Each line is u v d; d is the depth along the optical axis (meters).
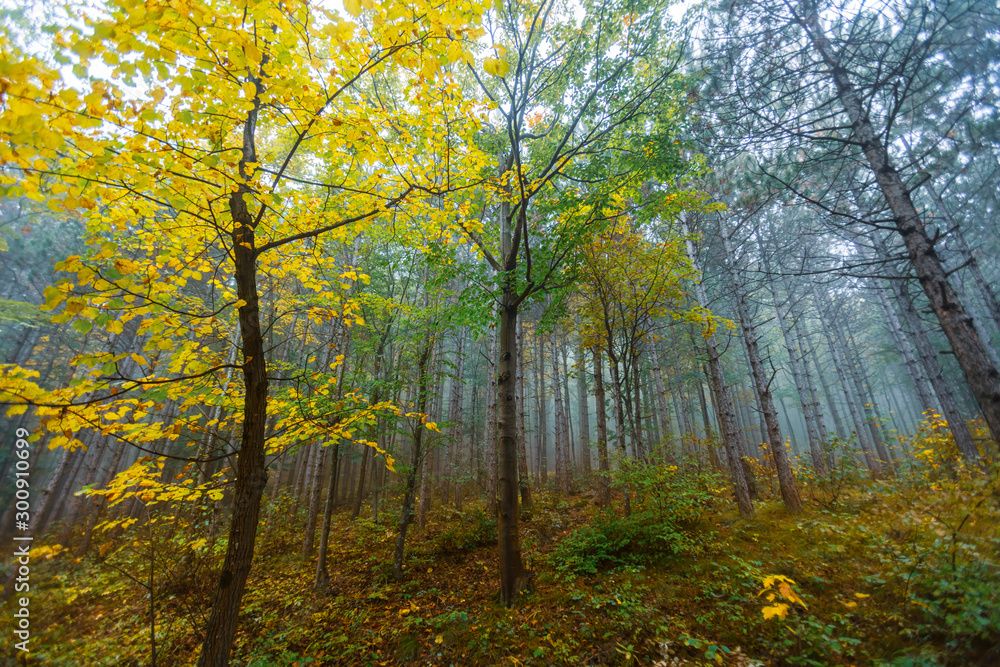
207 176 2.99
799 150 6.14
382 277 9.71
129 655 4.86
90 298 2.54
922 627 3.46
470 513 12.62
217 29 2.41
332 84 3.23
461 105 3.97
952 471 6.26
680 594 5.09
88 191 2.72
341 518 13.80
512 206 8.16
